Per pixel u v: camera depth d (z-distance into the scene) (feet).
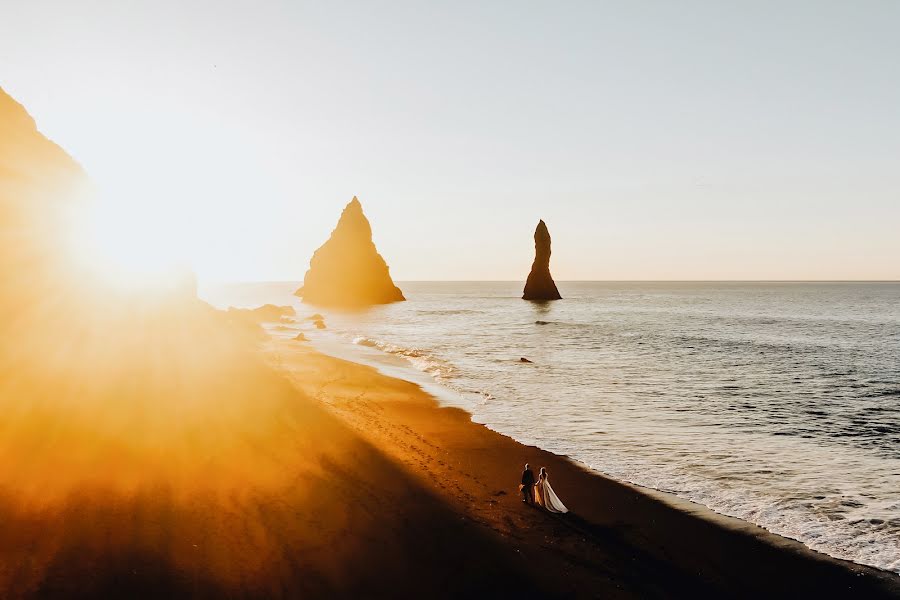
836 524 54.85
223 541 42.75
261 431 70.03
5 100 155.74
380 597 38.37
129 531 42.11
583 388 124.16
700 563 46.83
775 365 160.86
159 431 64.23
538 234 608.60
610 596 41.14
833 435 88.43
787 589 43.34
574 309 470.39
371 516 50.29
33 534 40.06
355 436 74.43
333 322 341.21
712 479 67.10
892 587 43.78
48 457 52.95
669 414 100.58
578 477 66.74
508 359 170.30
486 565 43.91
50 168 159.02
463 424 90.07
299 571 40.27
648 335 249.14
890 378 140.77
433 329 286.05
